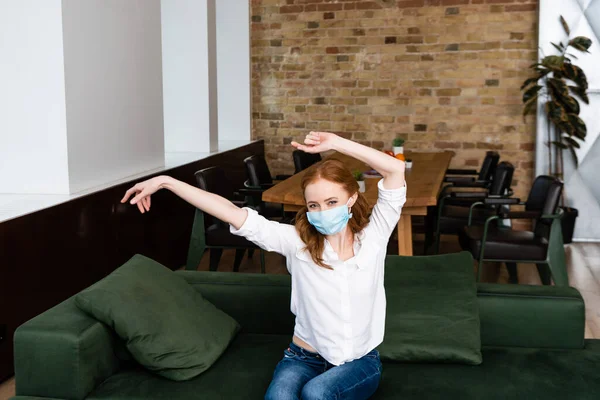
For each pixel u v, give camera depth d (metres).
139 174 5.30
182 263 5.94
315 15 8.00
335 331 2.25
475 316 2.80
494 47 7.57
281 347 2.82
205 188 4.80
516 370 2.62
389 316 2.80
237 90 8.23
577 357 2.75
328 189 2.14
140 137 5.34
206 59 6.90
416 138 7.92
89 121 4.55
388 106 7.95
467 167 7.82
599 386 2.48
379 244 2.30
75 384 2.32
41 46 4.20
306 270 2.26
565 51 7.05
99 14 4.65
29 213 3.67
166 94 7.02
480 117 7.72
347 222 2.23
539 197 5.05
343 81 8.03
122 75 5.01
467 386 2.48
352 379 2.20
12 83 4.27
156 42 5.64
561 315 2.86
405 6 7.73
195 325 2.67
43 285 3.81
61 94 4.23
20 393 2.35
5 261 3.48
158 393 2.39
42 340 2.32
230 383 2.47
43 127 4.28
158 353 2.47
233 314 3.04
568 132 6.93
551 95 6.93
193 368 2.52
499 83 7.62
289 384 2.20
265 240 2.29
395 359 2.71
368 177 5.41
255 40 8.21
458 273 2.95
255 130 8.39
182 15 6.89
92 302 2.45
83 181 4.50
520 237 4.79
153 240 5.29
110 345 2.52
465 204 6.17
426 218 6.32
